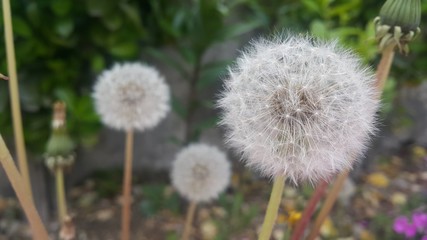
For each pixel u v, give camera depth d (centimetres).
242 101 11
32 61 28
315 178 11
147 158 35
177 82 33
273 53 11
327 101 11
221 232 29
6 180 33
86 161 35
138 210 33
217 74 30
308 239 16
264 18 32
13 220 32
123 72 21
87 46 29
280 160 11
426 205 32
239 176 36
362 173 39
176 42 32
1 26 26
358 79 11
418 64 35
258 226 30
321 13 26
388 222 31
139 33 29
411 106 41
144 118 20
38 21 27
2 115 28
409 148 43
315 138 11
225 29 29
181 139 35
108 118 20
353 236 30
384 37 13
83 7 28
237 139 11
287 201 26
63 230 17
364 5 32
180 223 32
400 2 12
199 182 22
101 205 33
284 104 11
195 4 30
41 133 30
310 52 11
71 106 29
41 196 32
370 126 11
